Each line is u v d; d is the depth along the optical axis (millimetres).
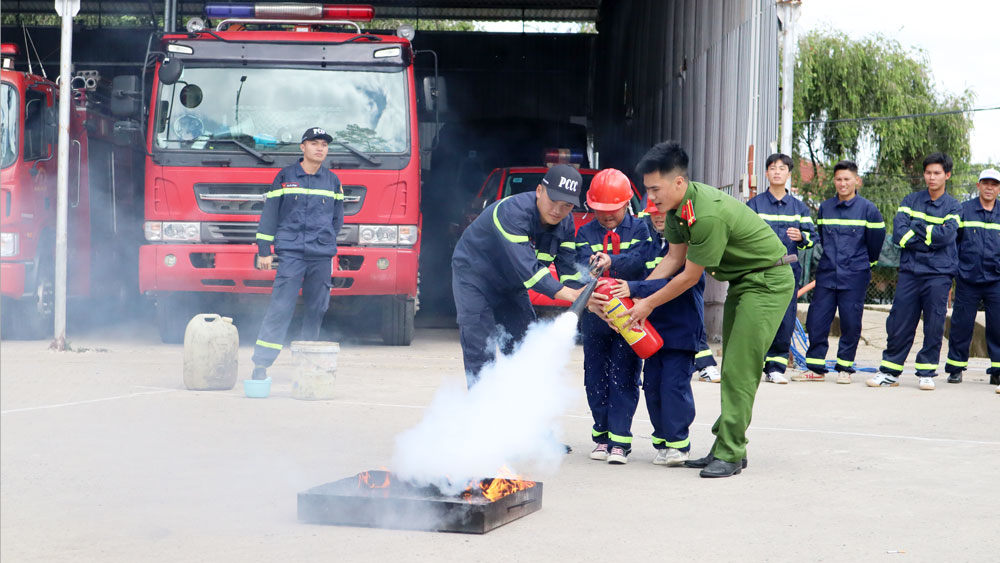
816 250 9852
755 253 5508
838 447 6340
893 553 3988
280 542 4012
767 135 11781
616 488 5152
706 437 6668
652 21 19469
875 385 9453
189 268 11102
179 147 11133
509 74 24719
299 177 8266
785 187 9531
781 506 4777
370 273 11195
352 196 11203
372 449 5812
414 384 8695
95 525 4207
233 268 11094
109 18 26781
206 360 8016
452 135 22484
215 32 11320
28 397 7566
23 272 11883
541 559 3840
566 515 4559
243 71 11273
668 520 4480
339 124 11250
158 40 12055
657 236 6199
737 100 13164
